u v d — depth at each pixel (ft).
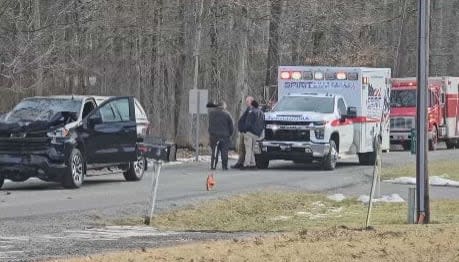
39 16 362.33
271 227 161.48
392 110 452.35
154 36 394.93
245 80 420.77
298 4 446.19
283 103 298.76
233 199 193.98
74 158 210.59
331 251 111.14
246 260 102.99
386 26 600.39
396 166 310.04
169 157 161.48
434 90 454.40
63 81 383.45
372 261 103.81
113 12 374.22
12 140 205.98
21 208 171.12
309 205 198.80
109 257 105.09
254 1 400.88
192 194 201.77
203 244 119.44
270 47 448.65
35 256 110.11
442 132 464.24
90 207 173.68
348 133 299.99
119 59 396.98
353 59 479.41
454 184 243.81
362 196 211.00
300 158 284.20
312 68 308.60
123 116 232.73
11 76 341.82
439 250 112.88
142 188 216.95
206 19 405.39
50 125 207.62
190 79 404.36
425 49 156.46
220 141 288.71
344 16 476.54
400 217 172.14
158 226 155.94
